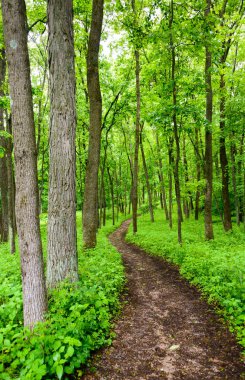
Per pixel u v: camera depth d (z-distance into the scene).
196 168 26.23
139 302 7.34
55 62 6.32
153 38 10.96
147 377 4.15
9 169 13.09
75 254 6.73
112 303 6.61
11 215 13.09
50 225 6.58
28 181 4.96
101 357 4.65
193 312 6.50
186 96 11.96
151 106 17.31
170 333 5.52
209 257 9.78
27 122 4.97
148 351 4.86
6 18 4.89
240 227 20.64
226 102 16.11
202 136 24.94
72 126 6.54
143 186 46.00
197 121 11.77
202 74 11.90
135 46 12.69
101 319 5.48
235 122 16.47
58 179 6.49
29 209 4.96
